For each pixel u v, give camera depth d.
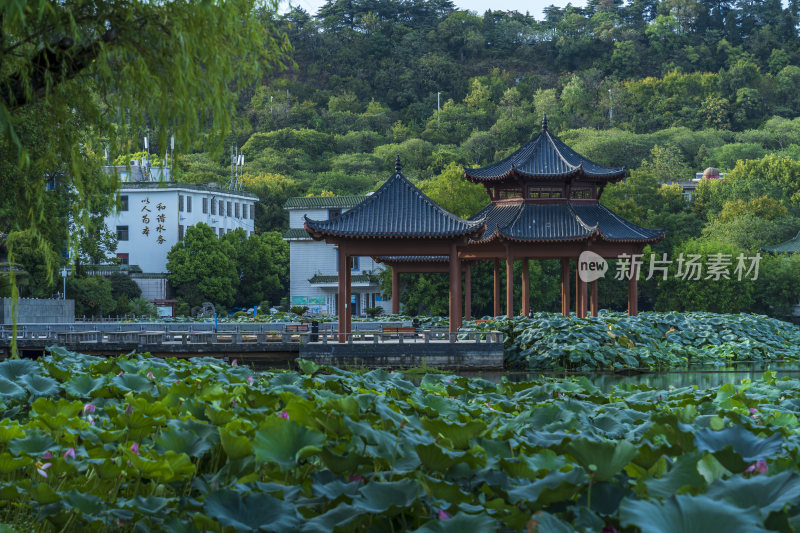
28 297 45.62
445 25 172.25
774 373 13.98
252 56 8.62
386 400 8.88
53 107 8.43
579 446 5.28
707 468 5.20
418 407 8.82
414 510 5.30
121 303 54.94
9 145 7.59
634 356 31.77
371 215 30.19
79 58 7.84
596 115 141.38
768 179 87.25
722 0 178.50
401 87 155.25
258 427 6.79
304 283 65.75
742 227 69.00
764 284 61.38
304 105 141.38
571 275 61.16
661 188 79.25
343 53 160.50
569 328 32.06
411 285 56.34
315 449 5.88
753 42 163.12
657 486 4.99
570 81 151.12
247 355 30.09
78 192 9.17
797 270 60.72
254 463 6.41
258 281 69.81
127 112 8.41
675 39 168.12
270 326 40.84
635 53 163.88
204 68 8.34
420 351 29.64
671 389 11.86
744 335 37.81
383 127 140.88
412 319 43.84
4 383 9.27
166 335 31.25
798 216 79.94
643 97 145.62
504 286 56.34
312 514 5.59
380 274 58.31
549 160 36.72
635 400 11.16
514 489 5.40
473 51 171.00
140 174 70.25
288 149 122.12
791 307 61.06
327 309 65.06
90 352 30.39
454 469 6.04
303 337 29.62
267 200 92.25
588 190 37.25
